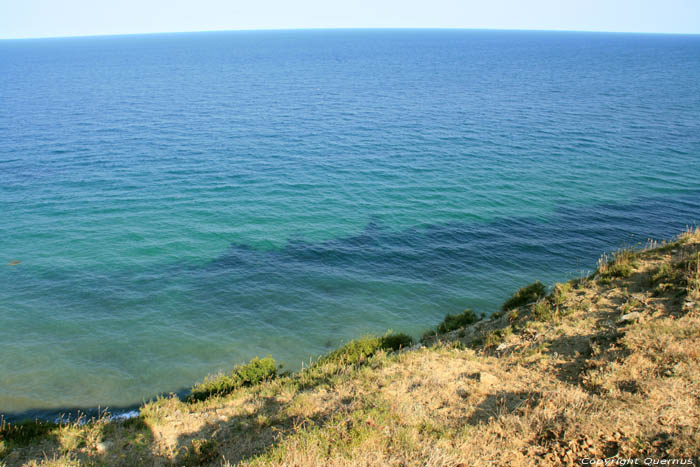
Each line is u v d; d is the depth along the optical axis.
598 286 15.23
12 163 46.94
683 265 14.36
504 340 13.13
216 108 79.12
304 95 93.69
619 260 16.69
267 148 54.03
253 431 10.27
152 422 11.32
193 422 11.20
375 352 15.41
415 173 45.31
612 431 7.66
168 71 147.62
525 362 11.26
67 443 10.41
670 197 38.38
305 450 8.16
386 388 10.78
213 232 32.56
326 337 21.05
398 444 8.25
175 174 44.81
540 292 17.69
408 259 28.78
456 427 8.75
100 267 27.52
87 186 41.28
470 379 10.69
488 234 32.16
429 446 8.07
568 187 41.06
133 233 32.19
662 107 76.94
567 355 11.09
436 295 24.73
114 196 39.09
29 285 25.28
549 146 54.47
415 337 20.67
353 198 39.03
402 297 24.53
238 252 29.69
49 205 36.84
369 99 88.50
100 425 11.49
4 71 154.12
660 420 7.74
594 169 46.00
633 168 46.03
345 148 54.12
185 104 82.81
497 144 55.47
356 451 8.05
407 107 79.81
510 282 26.02
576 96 90.19
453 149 53.50
